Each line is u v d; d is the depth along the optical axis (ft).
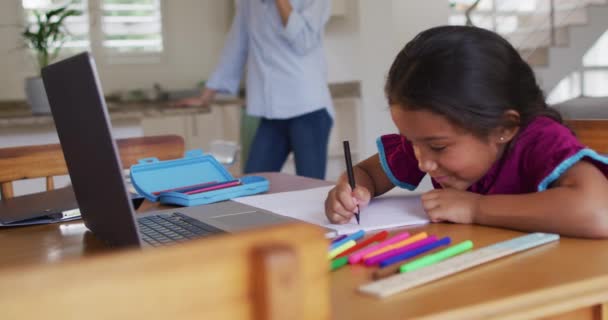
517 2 15.88
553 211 2.69
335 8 14.67
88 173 2.76
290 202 3.88
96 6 14.49
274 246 1.24
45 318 1.09
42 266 1.10
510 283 2.05
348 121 15.15
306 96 9.05
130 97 14.32
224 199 4.14
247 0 9.42
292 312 1.24
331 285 2.12
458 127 2.75
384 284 2.03
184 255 1.20
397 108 2.84
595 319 2.12
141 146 5.33
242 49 9.87
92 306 1.13
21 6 13.61
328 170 15.10
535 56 15.49
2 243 3.28
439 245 2.55
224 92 10.17
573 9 15.55
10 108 13.60
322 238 1.32
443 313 1.81
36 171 4.93
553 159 2.94
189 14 15.56
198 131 13.56
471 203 3.05
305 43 8.92
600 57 15.62
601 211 2.60
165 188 4.41
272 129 9.34
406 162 3.88
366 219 3.26
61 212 3.75
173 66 15.47
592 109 4.52
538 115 3.11
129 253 1.17
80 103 2.47
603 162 2.89
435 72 2.73
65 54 14.21
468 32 2.92
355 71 15.23
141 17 15.01
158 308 1.18
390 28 12.98
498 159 3.18
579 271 2.16
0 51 13.55
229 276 1.23
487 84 2.78
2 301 1.06
